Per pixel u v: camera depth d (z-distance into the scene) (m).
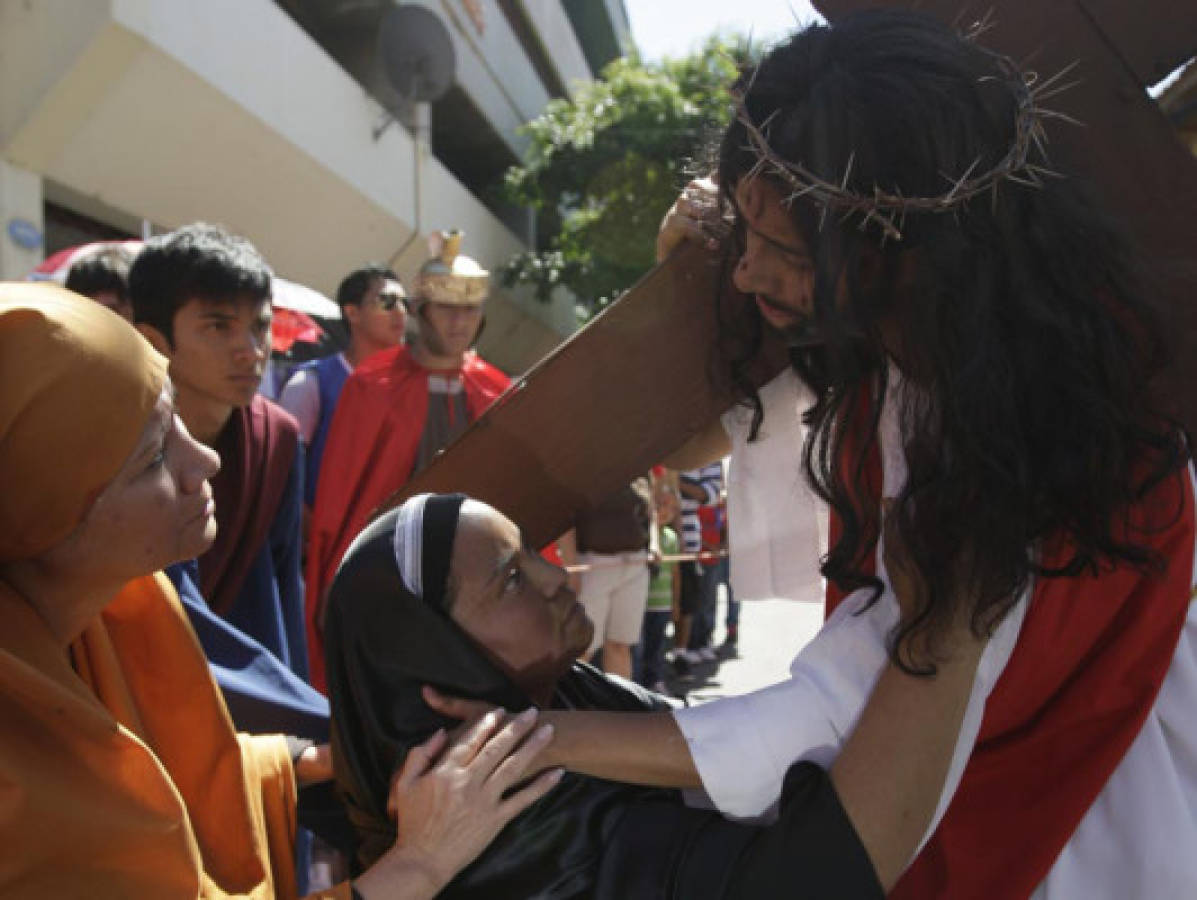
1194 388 1.08
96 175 7.05
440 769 1.07
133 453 1.02
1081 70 1.17
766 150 0.96
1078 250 0.96
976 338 0.92
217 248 1.88
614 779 1.12
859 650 1.10
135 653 1.25
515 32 17.19
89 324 0.97
